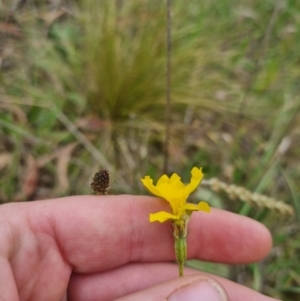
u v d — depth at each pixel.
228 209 0.10
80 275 0.08
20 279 0.07
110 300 0.08
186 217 0.07
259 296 0.08
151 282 0.08
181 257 0.07
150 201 0.08
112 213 0.08
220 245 0.08
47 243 0.08
